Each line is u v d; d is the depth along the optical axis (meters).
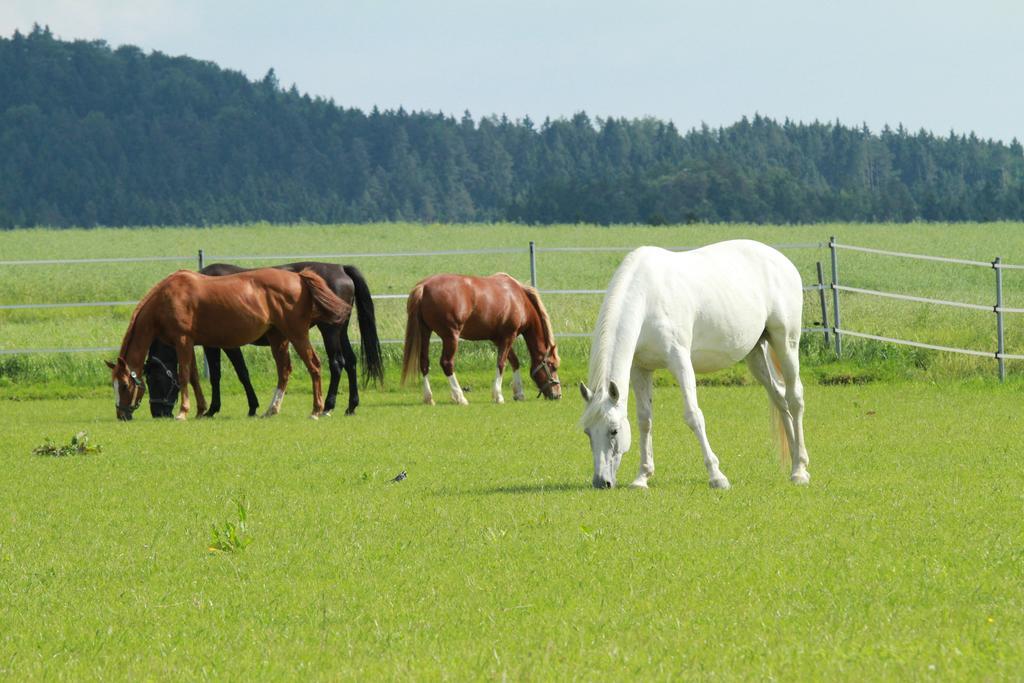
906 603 6.10
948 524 8.20
